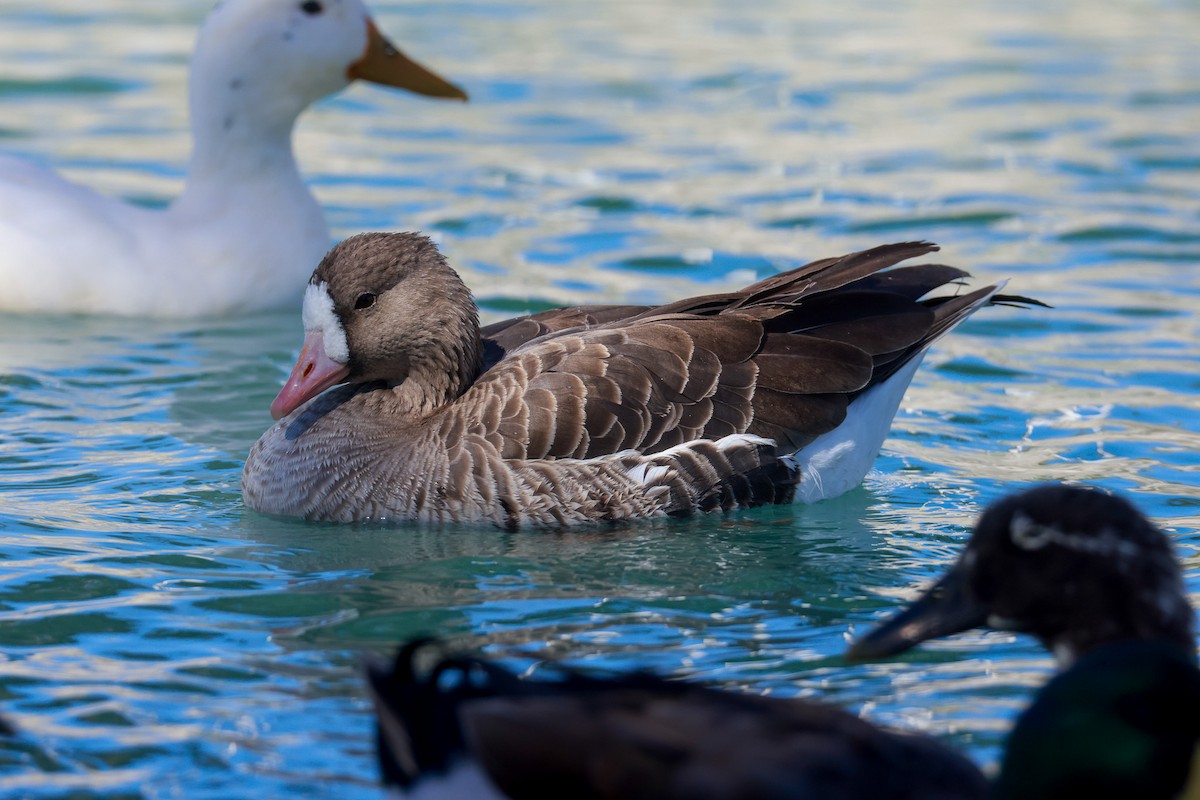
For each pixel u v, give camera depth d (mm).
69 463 12992
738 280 18109
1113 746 6758
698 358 12188
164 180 21672
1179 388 14953
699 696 7203
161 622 10164
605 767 6707
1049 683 6992
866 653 8250
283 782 8234
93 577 10836
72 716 8867
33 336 16016
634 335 12258
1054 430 13969
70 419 13945
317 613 10367
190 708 9000
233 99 17047
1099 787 6777
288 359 15805
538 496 11805
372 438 12281
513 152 23562
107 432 13711
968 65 29250
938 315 12898
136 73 27531
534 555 11438
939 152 23562
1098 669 6867
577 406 11898
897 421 14297
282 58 17047
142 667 9516
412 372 12516
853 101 26688
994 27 32688
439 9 33344
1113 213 20500
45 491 12398
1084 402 14625
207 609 10383
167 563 11164
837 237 19719
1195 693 6770
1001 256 18938
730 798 6633
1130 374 15344
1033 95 26906
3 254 16344
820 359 12438
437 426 12141
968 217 20438
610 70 28719
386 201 20984
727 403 12125
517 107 26141
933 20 33438
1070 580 8000
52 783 8195
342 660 9648
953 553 11516
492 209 20781
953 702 9102
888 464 13305
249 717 8906
